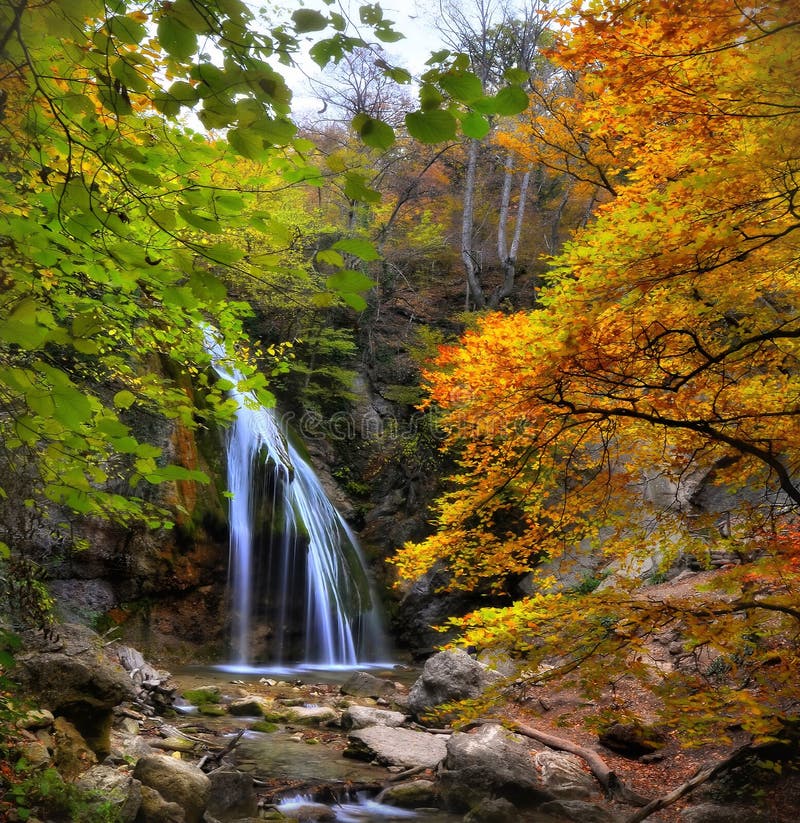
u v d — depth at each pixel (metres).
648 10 3.42
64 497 2.59
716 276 4.24
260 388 3.55
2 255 2.16
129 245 1.88
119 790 5.42
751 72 3.48
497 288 25.16
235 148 1.70
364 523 19.64
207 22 1.49
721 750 7.67
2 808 4.63
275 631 15.53
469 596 16.31
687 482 10.44
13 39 1.62
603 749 8.27
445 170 28.62
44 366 1.77
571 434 5.83
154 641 13.55
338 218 24.70
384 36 1.54
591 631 4.64
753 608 4.53
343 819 6.76
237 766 7.86
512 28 19.48
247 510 15.94
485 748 7.55
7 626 6.46
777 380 5.36
